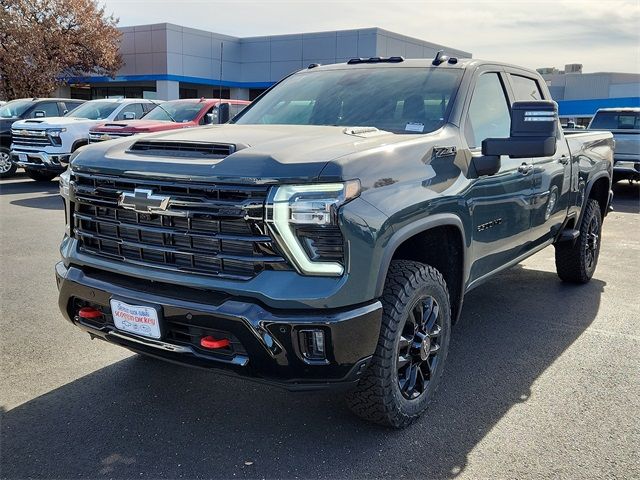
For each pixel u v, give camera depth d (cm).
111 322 318
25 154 1311
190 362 290
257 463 294
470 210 360
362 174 280
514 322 506
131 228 301
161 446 308
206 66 3416
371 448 308
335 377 279
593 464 295
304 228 265
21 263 667
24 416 336
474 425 332
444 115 377
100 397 360
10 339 448
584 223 594
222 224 278
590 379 393
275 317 264
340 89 427
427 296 323
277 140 312
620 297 584
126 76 3366
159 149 318
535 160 448
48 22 2831
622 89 4197
